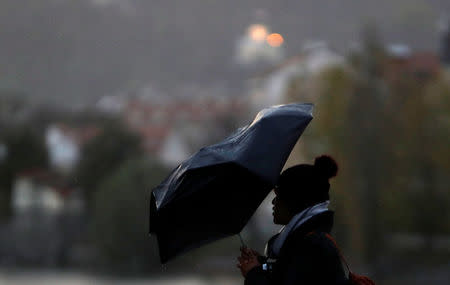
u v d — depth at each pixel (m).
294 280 9.85
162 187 10.54
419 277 165.75
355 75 170.12
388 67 172.25
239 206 10.49
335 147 167.50
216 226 10.64
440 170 180.88
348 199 167.38
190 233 10.69
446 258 179.50
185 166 10.38
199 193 10.27
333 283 9.90
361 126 167.25
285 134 10.20
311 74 177.62
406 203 181.12
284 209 10.59
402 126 170.12
